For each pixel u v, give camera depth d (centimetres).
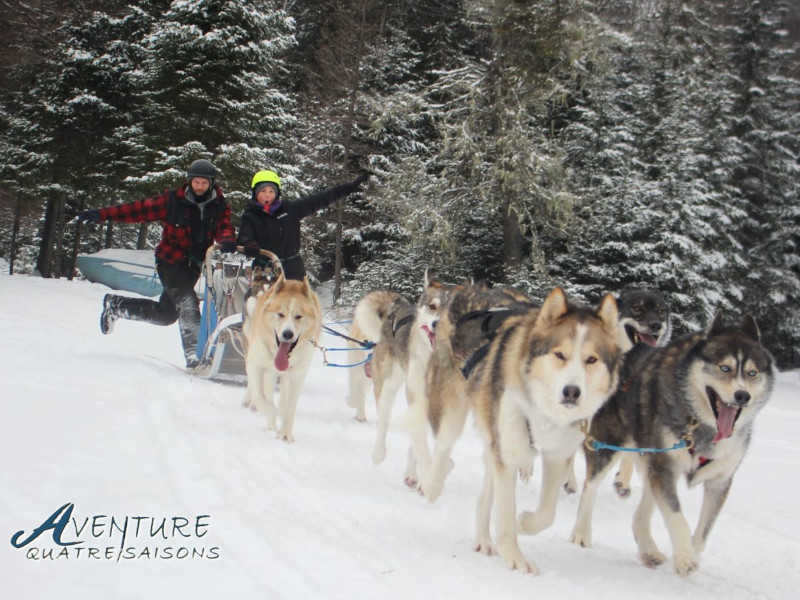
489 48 1798
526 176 1609
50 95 2392
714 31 2333
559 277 1820
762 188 2202
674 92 2052
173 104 2003
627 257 1816
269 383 578
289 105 2183
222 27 1986
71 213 2889
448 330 408
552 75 1695
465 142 1633
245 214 706
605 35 1691
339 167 2303
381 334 538
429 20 2517
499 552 317
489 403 336
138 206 716
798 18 2466
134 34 2364
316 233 2325
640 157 2002
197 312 739
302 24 2642
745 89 2270
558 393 298
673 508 338
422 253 1859
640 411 368
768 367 352
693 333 376
